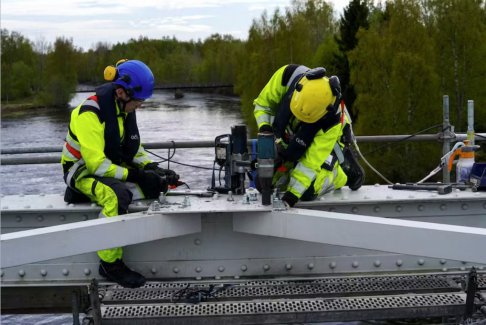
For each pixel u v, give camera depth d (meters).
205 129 45.47
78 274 4.59
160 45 158.38
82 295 4.43
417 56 35.38
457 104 38.25
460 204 4.76
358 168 4.99
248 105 56.00
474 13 38.44
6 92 94.56
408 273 4.68
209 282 4.50
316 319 4.09
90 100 4.40
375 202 4.63
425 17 42.72
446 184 5.10
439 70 38.91
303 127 4.46
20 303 4.61
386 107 35.84
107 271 4.41
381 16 51.81
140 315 4.07
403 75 35.38
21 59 113.19
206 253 4.56
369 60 37.38
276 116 4.76
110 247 3.92
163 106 73.06
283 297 4.29
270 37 57.53
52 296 4.59
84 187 4.43
